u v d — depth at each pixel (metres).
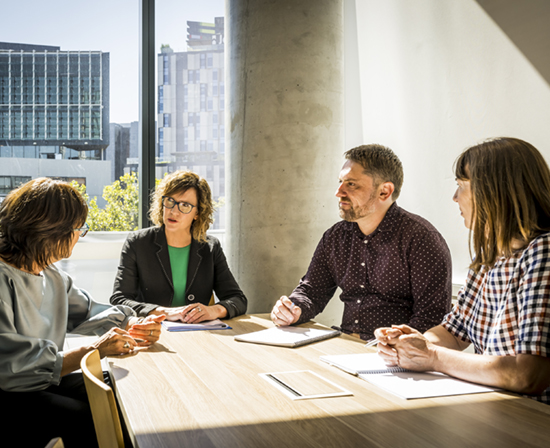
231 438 0.89
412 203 3.05
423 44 2.93
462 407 1.06
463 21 2.67
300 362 1.44
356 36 3.49
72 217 1.71
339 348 1.62
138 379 1.27
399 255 2.06
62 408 1.52
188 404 1.07
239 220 3.27
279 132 3.12
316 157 3.16
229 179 3.37
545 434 0.92
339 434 0.91
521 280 1.26
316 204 3.17
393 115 3.17
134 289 2.54
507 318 1.29
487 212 1.34
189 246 2.69
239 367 1.38
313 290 2.28
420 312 1.97
